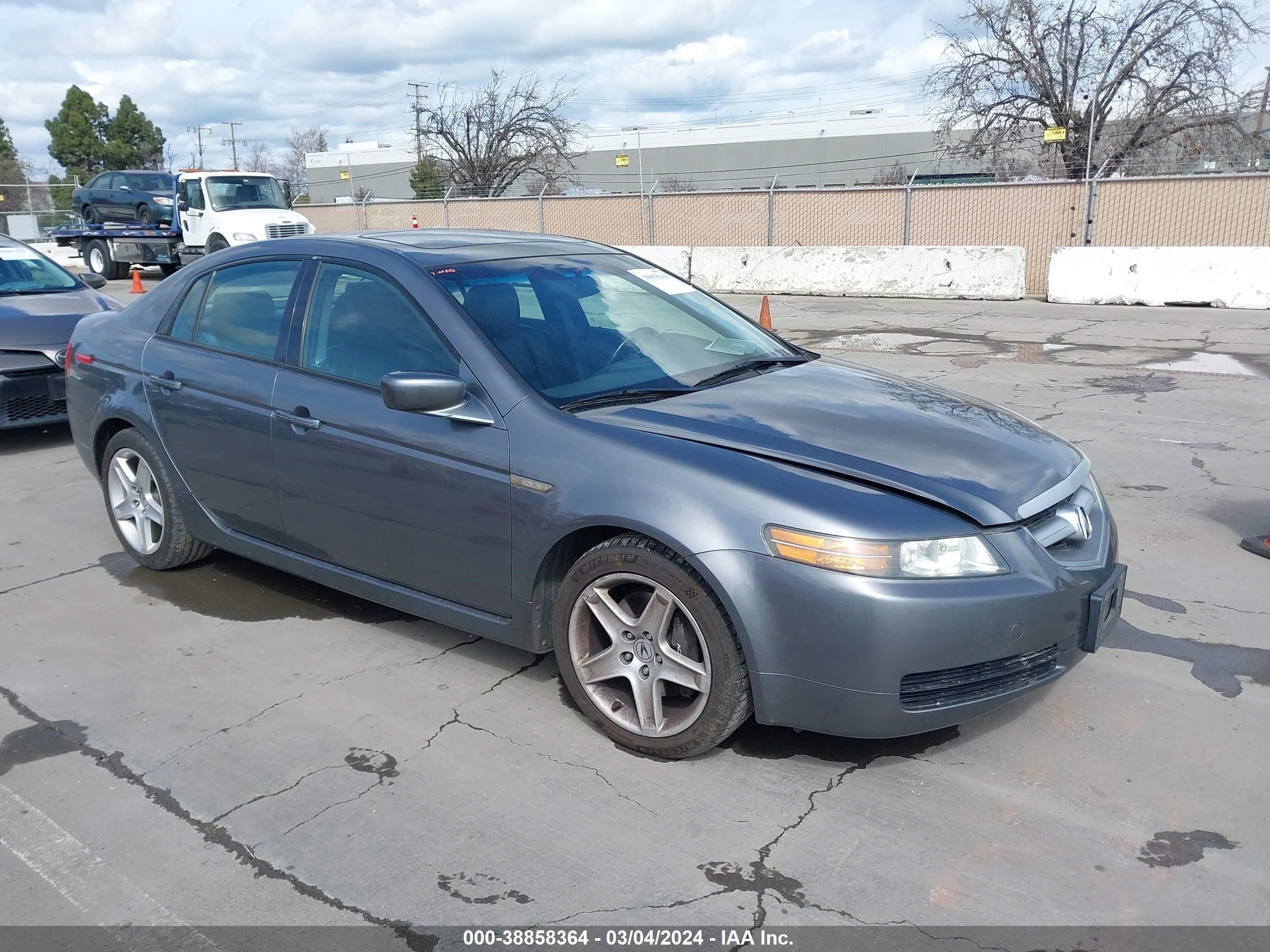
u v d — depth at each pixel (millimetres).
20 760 3201
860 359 10805
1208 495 5711
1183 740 3215
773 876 2596
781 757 3156
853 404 3514
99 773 3117
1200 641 3906
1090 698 3490
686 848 2713
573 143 49344
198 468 4352
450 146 45344
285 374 3955
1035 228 20078
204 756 3203
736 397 3482
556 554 3260
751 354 4059
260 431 3990
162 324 4598
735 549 2836
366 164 63719
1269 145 27656
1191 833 2750
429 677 3727
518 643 3424
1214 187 18484
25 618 4301
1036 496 3047
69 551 5152
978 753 3156
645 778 3049
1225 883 2551
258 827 2830
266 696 3594
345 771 3109
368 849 2727
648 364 3695
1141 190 19062
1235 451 6637
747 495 2869
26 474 6684
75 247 27234
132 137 65938
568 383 3436
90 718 3453
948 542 2795
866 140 52281
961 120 32281
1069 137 30234
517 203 26781
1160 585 4453
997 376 9547
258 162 81688
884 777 3035
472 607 3541
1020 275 16719
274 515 4086
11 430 7512
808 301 17547
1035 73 30516
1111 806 2877
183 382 4312
